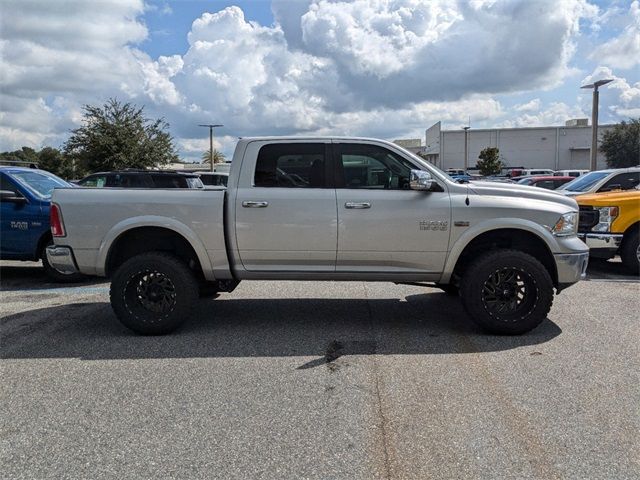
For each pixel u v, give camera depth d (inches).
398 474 115.1
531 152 3117.6
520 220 208.5
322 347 201.0
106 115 1465.3
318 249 212.2
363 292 298.4
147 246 229.6
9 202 322.0
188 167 2292.1
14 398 156.2
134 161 1433.3
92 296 295.1
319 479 113.7
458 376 169.5
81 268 218.8
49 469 118.5
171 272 212.8
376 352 194.4
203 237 214.1
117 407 149.4
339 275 215.9
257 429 135.6
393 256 212.1
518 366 177.9
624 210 332.5
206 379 169.3
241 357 190.1
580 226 345.1
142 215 214.4
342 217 209.3
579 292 292.0
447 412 143.9
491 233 217.0
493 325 209.9
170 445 128.2
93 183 486.6
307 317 245.0
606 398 151.7
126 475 115.7
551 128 3068.4
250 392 158.7
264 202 210.7
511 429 134.0
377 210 209.2
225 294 293.9
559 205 214.7
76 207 215.8
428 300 278.1
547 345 200.2
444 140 3208.7
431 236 209.8
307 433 133.3
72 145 1428.4
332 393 157.3
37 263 422.6
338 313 251.9
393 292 298.0
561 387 159.8
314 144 215.8
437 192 211.8
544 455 121.9
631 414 141.6
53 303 278.2
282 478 114.0
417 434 132.2
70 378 171.5
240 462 120.4
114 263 227.8
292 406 148.7
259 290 304.7
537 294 207.6
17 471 117.9
